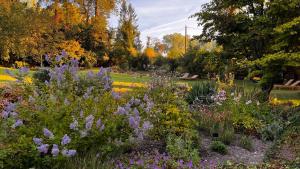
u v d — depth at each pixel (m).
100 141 5.70
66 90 6.12
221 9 18.48
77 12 46.97
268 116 11.29
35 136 4.94
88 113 5.73
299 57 15.18
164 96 9.01
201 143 7.99
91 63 39.19
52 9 44.34
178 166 5.96
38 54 30.69
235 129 9.88
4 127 5.14
